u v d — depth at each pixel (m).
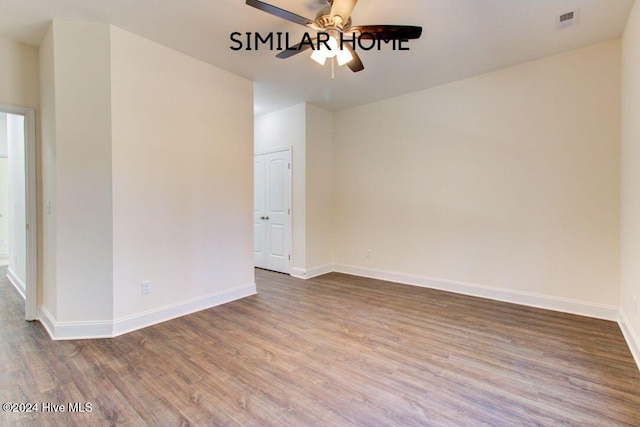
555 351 2.46
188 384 2.02
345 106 4.88
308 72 3.60
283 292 4.04
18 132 3.90
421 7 2.43
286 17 2.16
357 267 4.96
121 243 2.77
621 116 2.92
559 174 3.28
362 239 4.90
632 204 2.51
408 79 3.83
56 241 2.63
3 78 2.81
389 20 2.59
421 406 1.82
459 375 2.13
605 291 3.07
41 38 2.83
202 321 3.07
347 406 1.82
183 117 3.19
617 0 2.36
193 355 2.40
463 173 3.90
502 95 3.58
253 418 1.71
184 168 3.21
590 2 2.38
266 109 5.01
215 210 3.50
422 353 2.44
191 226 3.28
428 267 4.24
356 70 2.81
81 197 2.65
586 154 3.13
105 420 1.69
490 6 2.41
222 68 3.49
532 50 3.14
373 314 3.26
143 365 2.25
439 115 4.06
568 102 3.20
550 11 2.48
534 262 3.45
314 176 4.88
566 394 1.92
